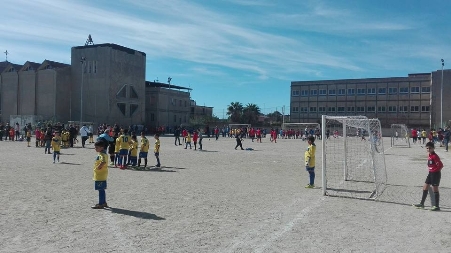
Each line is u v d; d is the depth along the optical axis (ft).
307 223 27.12
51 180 45.27
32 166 59.88
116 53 256.32
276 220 27.84
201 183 45.11
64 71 259.19
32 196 35.27
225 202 33.99
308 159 42.73
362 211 31.40
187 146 120.88
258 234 24.16
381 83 329.52
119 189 40.06
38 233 23.53
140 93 277.23
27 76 263.29
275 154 94.73
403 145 150.51
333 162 74.59
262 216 28.99
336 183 47.06
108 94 249.96
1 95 273.54
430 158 32.48
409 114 317.83
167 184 43.98
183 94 318.45
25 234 23.27
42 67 264.72
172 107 305.12
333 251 21.06
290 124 287.07
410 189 43.06
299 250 21.15
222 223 26.68
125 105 263.29
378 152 51.83
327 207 32.71
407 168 65.21
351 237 23.81
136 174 53.01
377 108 330.75
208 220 27.45
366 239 23.41
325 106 353.10
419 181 49.37
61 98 257.55
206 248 21.20
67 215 28.22
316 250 21.18
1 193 36.58
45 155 80.28
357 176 53.88
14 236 22.85
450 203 35.04
